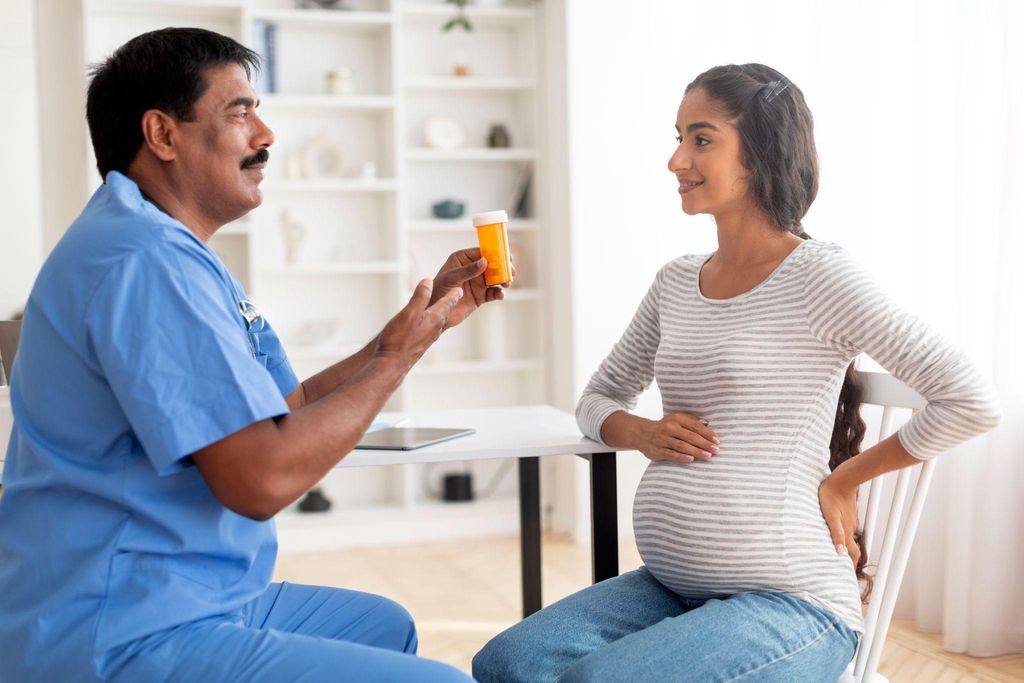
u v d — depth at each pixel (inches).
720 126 70.6
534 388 184.2
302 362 176.7
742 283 71.8
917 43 117.4
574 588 143.9
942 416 64.2
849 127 127.7
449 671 53.8
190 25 166.4
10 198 153.1
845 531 67.9
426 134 179.9
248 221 166.2
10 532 56.3
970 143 109.7
